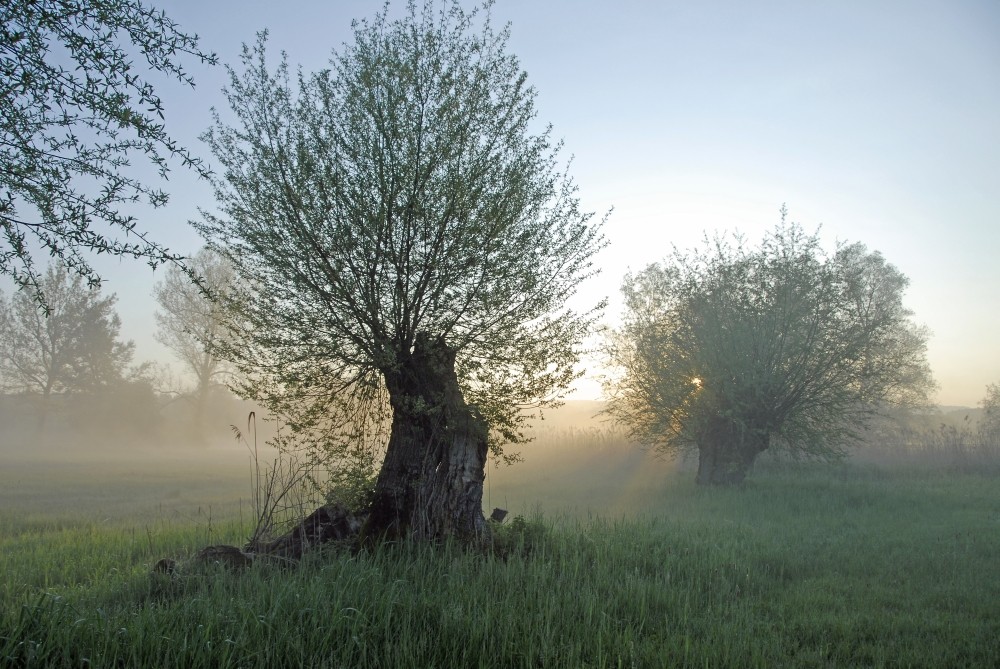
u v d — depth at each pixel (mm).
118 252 6098
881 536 13266
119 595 7516
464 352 10242
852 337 22844
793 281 22547
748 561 10188
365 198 9523
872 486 22812
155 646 5488
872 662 6441
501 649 5930
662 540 11336
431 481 9703
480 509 9875
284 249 9617
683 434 24344
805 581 9438
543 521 12305
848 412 24188
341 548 9016
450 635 6160
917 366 39656
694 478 26703
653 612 7672
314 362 9867
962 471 28594
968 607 8164
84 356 68562
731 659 6152
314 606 6297
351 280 9609
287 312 9742
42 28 5898
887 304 39094
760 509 17641
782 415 23094
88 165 6141
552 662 5820
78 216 5883
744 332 22594
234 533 11633
